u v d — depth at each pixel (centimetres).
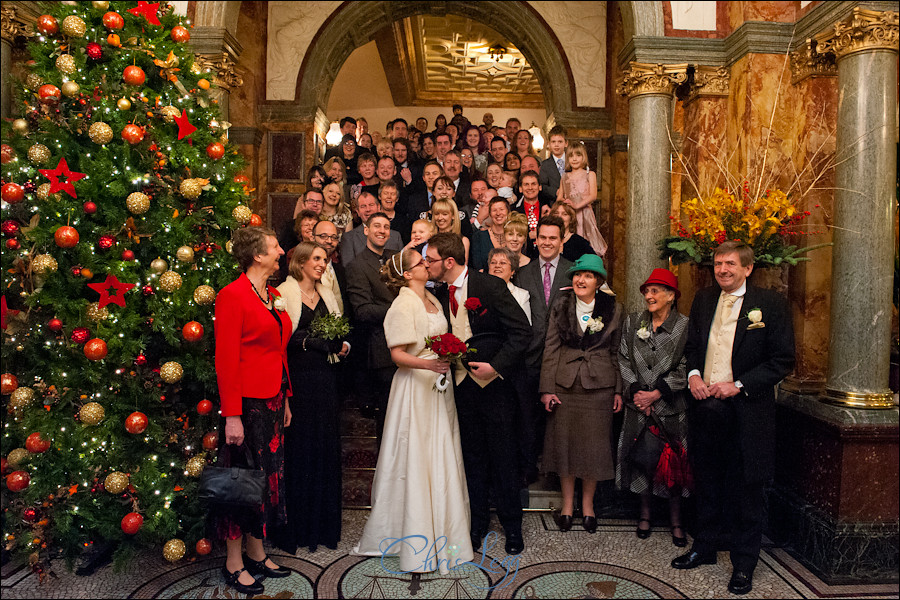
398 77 1273
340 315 384
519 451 403
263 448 326
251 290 325
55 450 334
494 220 511
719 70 491
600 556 373
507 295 369
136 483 328
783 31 453
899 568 355
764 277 448
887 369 380
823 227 427
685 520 417
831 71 425
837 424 359
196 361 344
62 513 327
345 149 754
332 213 553
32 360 333
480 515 379
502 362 360
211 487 302
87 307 321
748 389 340
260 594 328
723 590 337
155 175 338
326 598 324
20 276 336
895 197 400
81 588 337
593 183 579
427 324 355
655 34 496
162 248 339
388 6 859
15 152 341
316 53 799
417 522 344
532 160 674
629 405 393
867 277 375
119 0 342
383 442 365
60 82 321
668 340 379
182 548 331
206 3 528
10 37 417
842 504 358
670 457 375
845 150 383
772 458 344
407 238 554
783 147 452
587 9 828
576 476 399
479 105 1462
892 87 376
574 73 830
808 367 423
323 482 377
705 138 493
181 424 354
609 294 409
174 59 347
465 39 1173
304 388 373
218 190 365
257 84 795
